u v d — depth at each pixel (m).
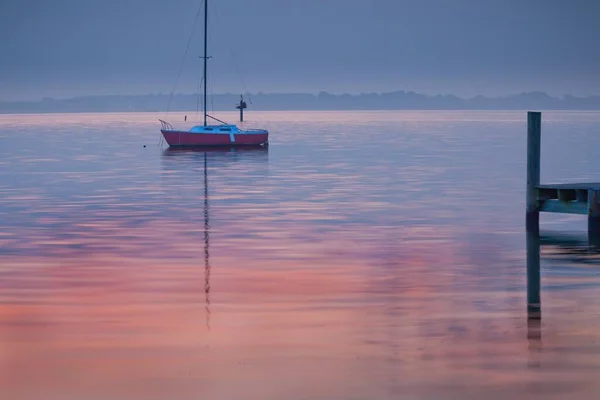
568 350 20.62
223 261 33.00
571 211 38.53
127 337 22.08
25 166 87.56
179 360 20.17
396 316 24.06
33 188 64.12
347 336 22.02
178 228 42.22
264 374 19.17
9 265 32.16
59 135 182.00
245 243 37.44
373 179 70.88
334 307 25.23
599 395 17.70
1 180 71.25
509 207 51.06
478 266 31.81
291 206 51.81
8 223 44.12
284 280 29.23
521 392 17.92
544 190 39.66
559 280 29.03
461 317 23.88
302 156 102.62
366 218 46.00
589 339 21.55
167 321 23.69
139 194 59.59
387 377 18.89
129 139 159.88
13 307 25.34
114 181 70.25
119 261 32.97
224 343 21.47
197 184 67.25
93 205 52.75
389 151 112.75
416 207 51.12
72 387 18.48
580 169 79.06
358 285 28.38
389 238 38.88
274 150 115.94
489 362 19.78
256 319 23.84
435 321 23.47
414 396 17.80
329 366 19.64
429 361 19.89
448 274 30.27
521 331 22.38
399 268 31.48
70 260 33.19
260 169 82.56
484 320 23.56
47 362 20.08
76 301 26.12
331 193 59.59
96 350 20.95
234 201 54.81
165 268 31.53
